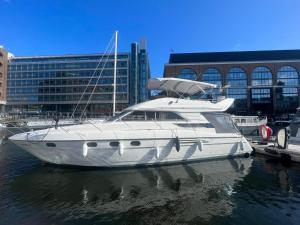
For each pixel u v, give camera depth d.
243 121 35.38
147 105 13.02
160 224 7.11
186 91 15.80
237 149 14.84
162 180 10.90
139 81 88.44
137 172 11.82
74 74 85.88
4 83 71.94
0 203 8.28
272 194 9.43
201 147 13.41
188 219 7.40
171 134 12.73
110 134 11.63
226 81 71.12
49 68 87.38
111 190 9.62
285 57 76.81
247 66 71.75
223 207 8.23
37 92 87.12
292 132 19.66
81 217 7.41
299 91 70.31
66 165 12.05
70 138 11.25
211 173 12.12
